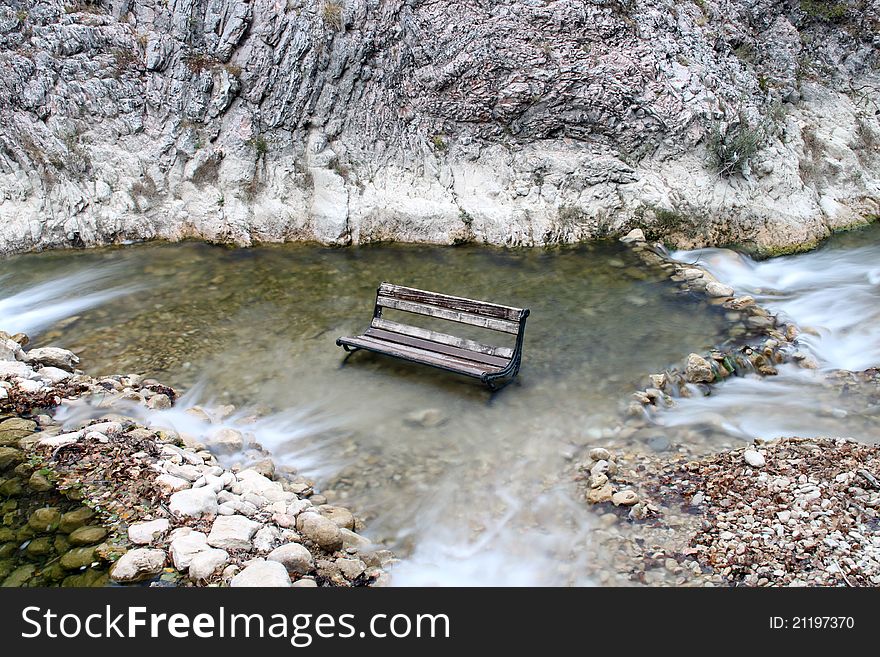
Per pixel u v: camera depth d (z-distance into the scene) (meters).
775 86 11.18
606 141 9.80
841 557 3.88
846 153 10.82
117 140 9.59
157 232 9.56
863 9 11.92
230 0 9.58
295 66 9.65
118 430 5.03
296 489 4.79
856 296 7.90
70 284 8.27
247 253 9.26
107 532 4.00
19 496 4.31
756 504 4.39
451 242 9.55
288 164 9.77
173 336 7.06
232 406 5.86
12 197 9.27
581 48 9.73
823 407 5.79
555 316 7.43
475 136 9.98
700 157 9.70
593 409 5.74
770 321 7.15
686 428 5.49
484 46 9.67
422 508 4.62
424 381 6.33
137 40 9.70
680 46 10.30
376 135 9.98
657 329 7.06
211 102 9.71
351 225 9.56
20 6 9.36
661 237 9.35
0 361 5.96
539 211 9.55
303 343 7.00
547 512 4.54
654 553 4.08
